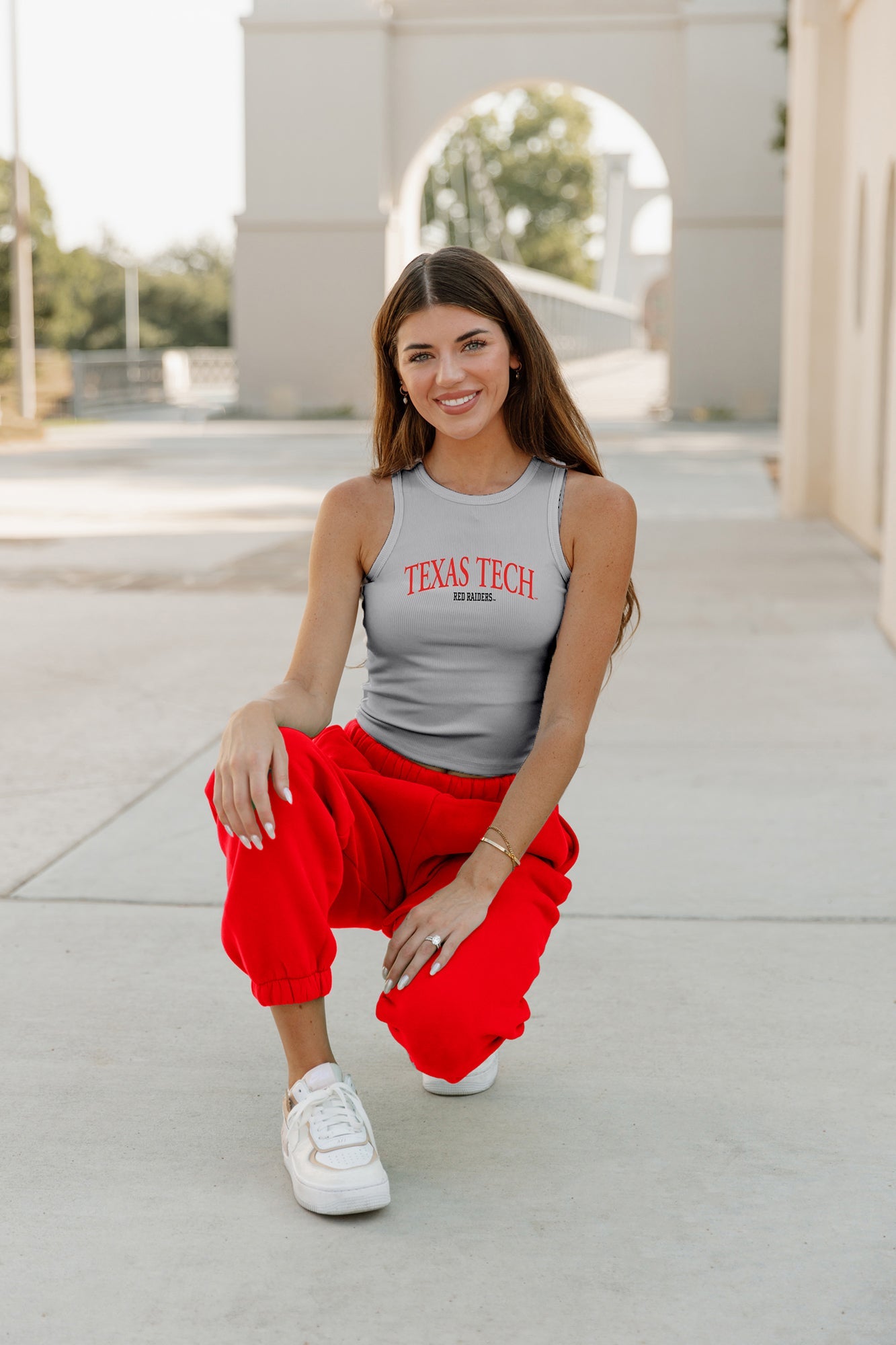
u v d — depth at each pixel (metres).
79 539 9.48
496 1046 1.95
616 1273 1.73
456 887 1.89
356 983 2.62
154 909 2.99
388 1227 1.84
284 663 5.52
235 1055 2.33
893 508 5.80
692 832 3.46
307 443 20.12
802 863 3.23
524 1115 2.13
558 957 2.73
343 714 4.63
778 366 24.70
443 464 2.02
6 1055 2.33
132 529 10.05
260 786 1.77
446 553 1.98
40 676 5.29
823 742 4.30
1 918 2.94
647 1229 1.83
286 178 25.50
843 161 9.77
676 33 24.47
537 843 2.03
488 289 1.92
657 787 3.86
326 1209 1.84
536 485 2.00
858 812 3.60
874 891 3.05
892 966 2.67
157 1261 1.76
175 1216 1.87
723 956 2.72
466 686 2.01
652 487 12.87
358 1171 1.84
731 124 24.22
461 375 1.89
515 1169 1.98
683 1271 1.74
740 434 21.22
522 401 2.00
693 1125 2.10
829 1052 2.33
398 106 25.44
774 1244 1.79
